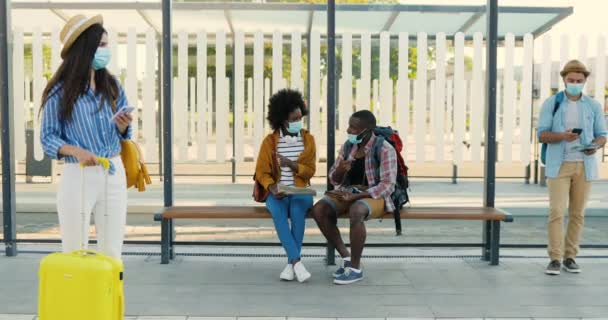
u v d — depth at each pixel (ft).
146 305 16.37
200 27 36.06
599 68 23.32
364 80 23.39
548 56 24.12
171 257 21.01
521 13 31.58
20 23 34.58
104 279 11.69
